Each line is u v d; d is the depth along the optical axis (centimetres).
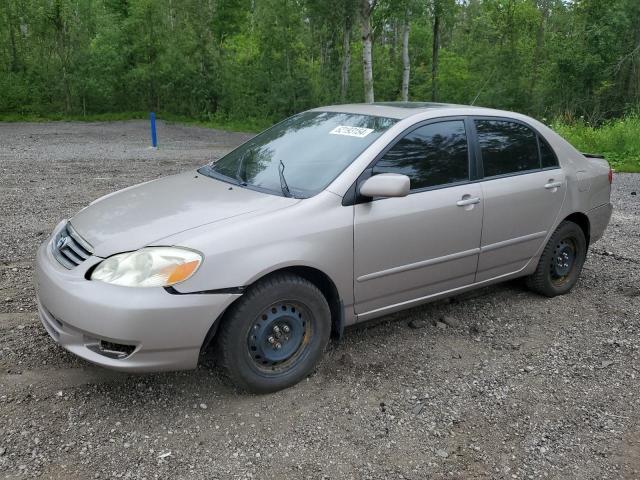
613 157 1597
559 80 2952
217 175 427
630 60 2792
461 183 423
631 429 331
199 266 311
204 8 3575
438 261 413
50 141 1997
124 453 295
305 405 342
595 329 459
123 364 307
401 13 2658
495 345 427
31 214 768
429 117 417
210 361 384
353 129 413
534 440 319
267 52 3331
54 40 3541
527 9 3250
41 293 343
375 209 374
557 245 505
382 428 323
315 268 348
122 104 3819
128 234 332
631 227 796
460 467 295
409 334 437
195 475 281
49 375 359
